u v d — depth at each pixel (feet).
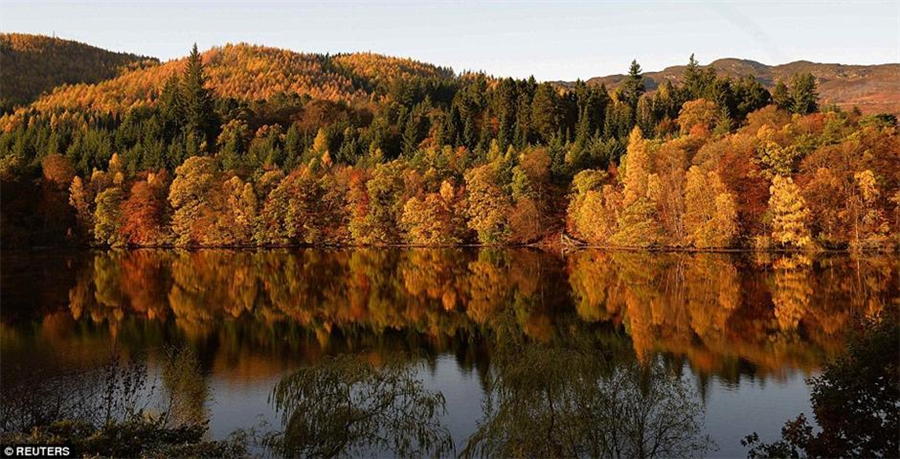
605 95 447.01
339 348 106.63
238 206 308.19
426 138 418.72
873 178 223.51
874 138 241.35
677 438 55.67
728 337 109.50
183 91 488.02
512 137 399.03
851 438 46.80
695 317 127.65
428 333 118.73
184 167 306.55
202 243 306.76
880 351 46.03
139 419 59.36
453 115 423.23
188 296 160.15
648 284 171.83
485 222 294.05
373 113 548.72
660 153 278.46
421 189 313.73
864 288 156.25
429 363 95.76
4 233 276.82
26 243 283.79
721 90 401.70
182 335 116.06
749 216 246.47
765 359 95.35
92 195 306.96
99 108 597.52
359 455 53.11
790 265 198.29
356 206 314.76
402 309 143.74
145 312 137.90
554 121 398.21
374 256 260.01
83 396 71.67
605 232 272.72
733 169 251.80
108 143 371.15
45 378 83.56
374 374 53.98
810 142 255.70
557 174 312.71
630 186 265.13
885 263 197.36
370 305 149.07
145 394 74.69
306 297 160.35
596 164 317.42
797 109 387.14
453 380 86.28
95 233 293.84
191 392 73.26
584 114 385.09
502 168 308.40
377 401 54.44
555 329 116.47
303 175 320.91
